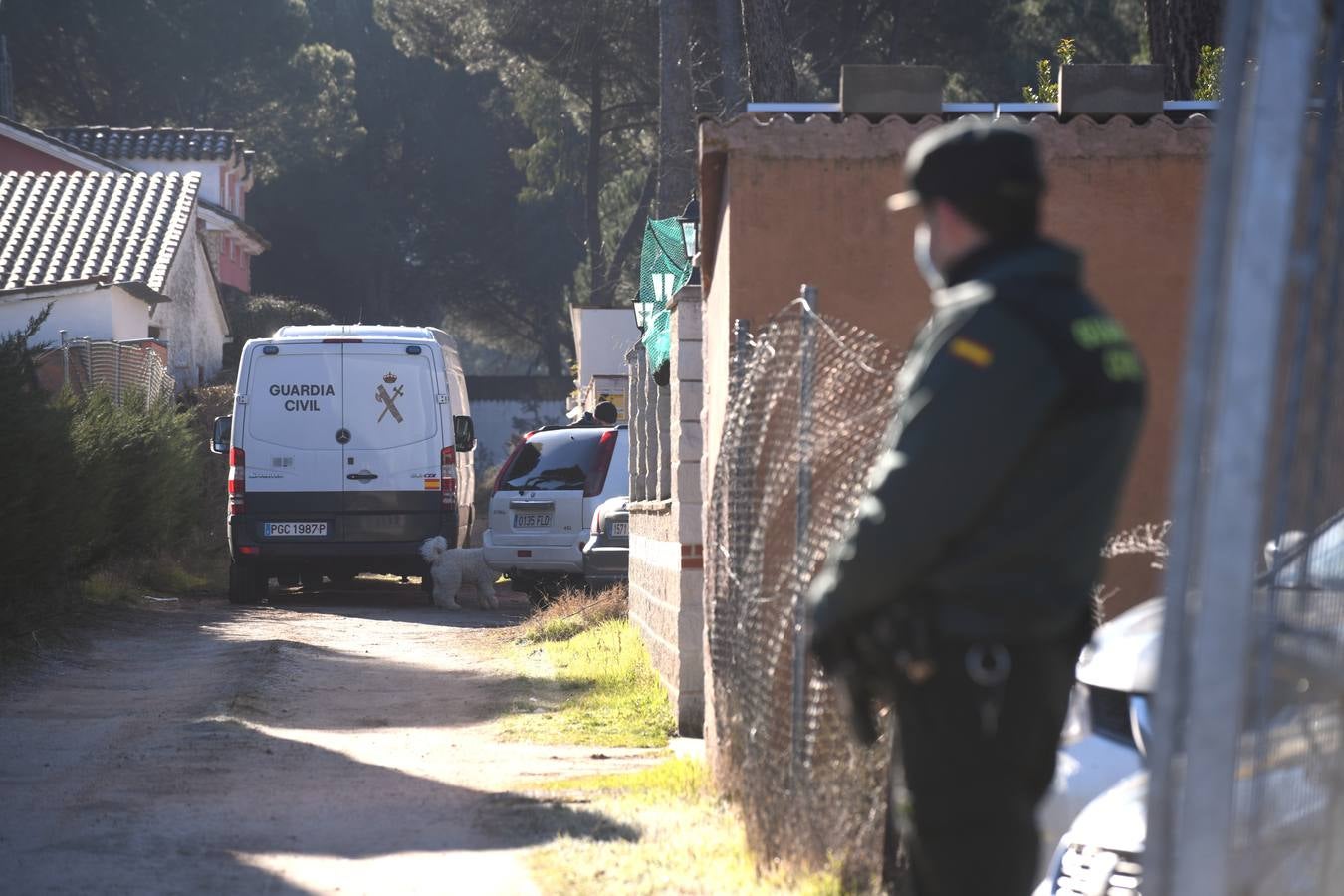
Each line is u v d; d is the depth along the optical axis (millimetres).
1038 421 10938
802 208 28703
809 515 22906
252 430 72312
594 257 189125
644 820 25688
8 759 32312
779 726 23219
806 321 23016
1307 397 12570
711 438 29984
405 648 55219
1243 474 11000
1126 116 29109
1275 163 11031
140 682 44344
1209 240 11172
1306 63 11070
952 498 10938
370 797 28547
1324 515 12648
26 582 48812
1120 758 20016
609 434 70250
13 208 127312
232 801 28109
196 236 138875
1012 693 11508
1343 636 12586
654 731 37188
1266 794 12359
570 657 49906
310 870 22797
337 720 39094
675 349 37906
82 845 24359
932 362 11203
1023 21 163250
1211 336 11133
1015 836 11672
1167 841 11344
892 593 11484
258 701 40719
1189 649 11695
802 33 140125
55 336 105562
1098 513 11375
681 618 36969
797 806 21609
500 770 31891
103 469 58094
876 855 20812
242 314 164875
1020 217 11492
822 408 23828
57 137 174875
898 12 148750
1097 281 28938
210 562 91562
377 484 72438
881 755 20719
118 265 117438
